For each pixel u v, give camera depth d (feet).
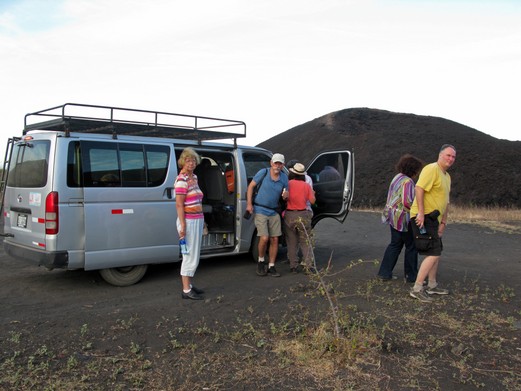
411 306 17.76
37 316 16.06
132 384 11.19
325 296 18.72
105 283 20.86
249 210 22.53
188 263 18.19
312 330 14.65
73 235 18.40
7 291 19.40
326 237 36.96
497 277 23.27
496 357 13.33
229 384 11.35
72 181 18.43
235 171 24.21
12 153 21.15
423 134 123.44
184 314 16.46
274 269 22.70
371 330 14.57
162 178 20.95
